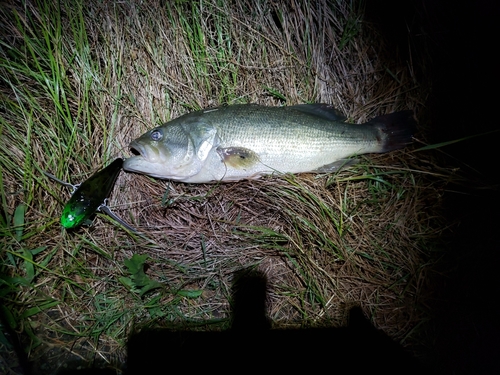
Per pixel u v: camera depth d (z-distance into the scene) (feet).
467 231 1.54
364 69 1.83
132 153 1.65
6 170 1.53
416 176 1.63
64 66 1.58
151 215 1.64
